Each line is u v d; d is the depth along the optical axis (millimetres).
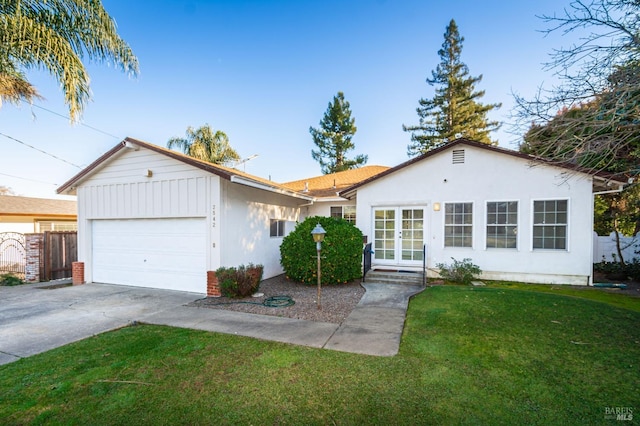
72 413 2850
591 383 3324
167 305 6910
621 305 6527
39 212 15938
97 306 6852
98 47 6945
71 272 11242
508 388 3230
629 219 10875
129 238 9164
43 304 7066
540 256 8859
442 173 9836
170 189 8430
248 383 3355
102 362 3908
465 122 24875
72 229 17906
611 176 7715
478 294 7047
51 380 3455
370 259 10227
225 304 6910
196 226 8266
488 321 5305
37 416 2809
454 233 9719
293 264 8938
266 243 10375
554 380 3387
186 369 3691
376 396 3098
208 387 3281
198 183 8102
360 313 6047
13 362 3959
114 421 2734
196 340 4645
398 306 6512
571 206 8570
